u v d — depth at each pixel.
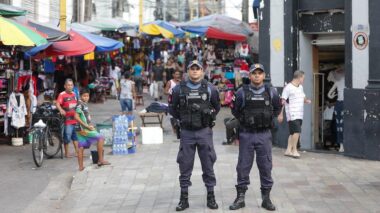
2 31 12.76
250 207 7.98
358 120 11.87
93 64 26.95
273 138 13.52
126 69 30.22
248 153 7.79
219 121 19.45
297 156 12.01
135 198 8.88
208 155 7.80
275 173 10.42
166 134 16.47
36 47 15.70
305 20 13.11
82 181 10.17
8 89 15.05
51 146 13.27
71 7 34.53
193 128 7.69
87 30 25.38
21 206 8.94
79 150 11.30
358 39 11.79
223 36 22.92
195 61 7.68
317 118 13.82
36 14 26.61
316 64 13.52
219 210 7.85
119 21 30.22
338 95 13.67
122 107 18.83
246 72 21.91
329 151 12.86
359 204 8.20
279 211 7.80
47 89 20.02
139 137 15.85
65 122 13.14
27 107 15.40
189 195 8.75
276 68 13.43
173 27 29.64
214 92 7.75
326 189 9.16
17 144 15.00
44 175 11.30
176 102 7.79
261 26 13.74
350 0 11.88
